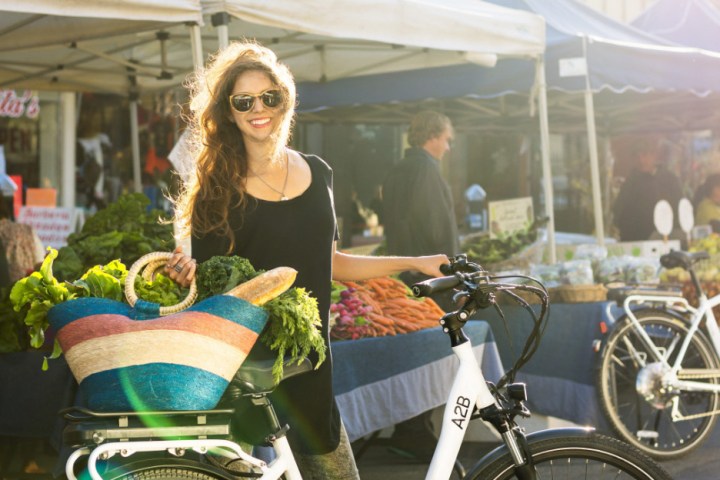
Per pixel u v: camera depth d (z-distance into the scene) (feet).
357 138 44.47
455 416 10.46
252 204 10.12
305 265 10.18
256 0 17.65
